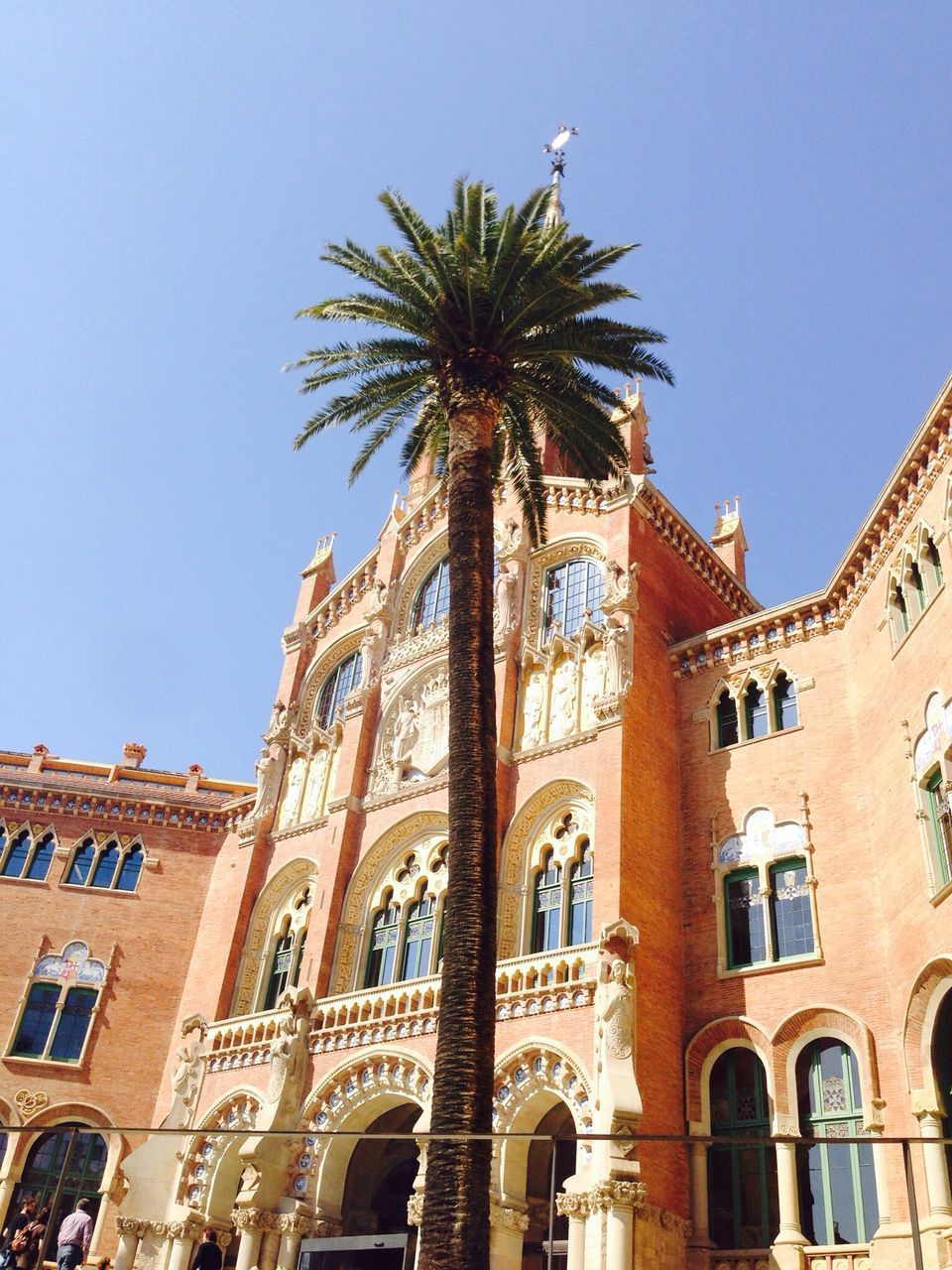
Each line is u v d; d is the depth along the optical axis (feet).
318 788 132.05
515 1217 86.02
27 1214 83.82
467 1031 61.16
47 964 137.39
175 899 142.92
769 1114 86.84
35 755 157.07
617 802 96.48
